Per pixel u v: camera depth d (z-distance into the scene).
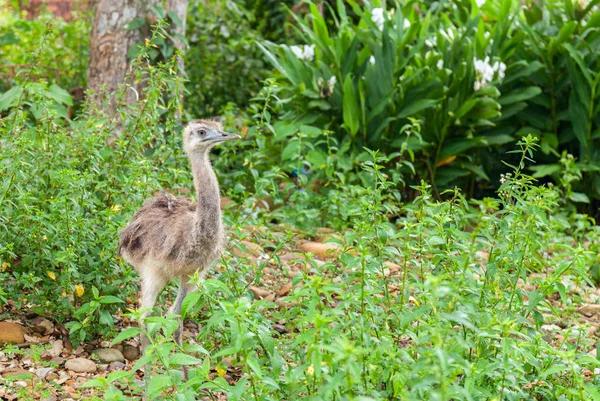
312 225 10.32
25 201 6.88
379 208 6.61
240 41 15.17
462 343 4.78
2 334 6.60
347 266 5.72
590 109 11.91
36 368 6.30
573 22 11.88
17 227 6.92
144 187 7.56
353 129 11.51
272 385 4.70
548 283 6.01
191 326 7.29
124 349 6.78
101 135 7.97
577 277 8.09
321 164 10.84
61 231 6.79
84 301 6.95
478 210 11.45
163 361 4.83
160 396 5.25
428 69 11.58
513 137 12.44
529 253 6.31
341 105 12.03
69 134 8.30
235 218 9.09
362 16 12.58
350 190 10.30
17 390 5.96
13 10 17.19
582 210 12.23
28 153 7.46
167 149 8.84
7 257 7.05
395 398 5.12
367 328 5.36
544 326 7.72
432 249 6.04
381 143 11.71
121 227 6.85
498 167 12.61
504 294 6.12
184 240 6.25
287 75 12.00
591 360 5.33
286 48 12.23
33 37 14.71
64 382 6.17
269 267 8.74
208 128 6.30
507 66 12.26
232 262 7.71
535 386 5.61
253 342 5.10
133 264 6.62
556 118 12.47
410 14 12.65
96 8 11.44
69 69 14.14
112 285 6.86
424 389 4.87
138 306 7.22
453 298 5.52
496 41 12.16
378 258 6.42
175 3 11.61
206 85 14.79
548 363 5.67
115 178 7.95
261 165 12.05
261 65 15.23
